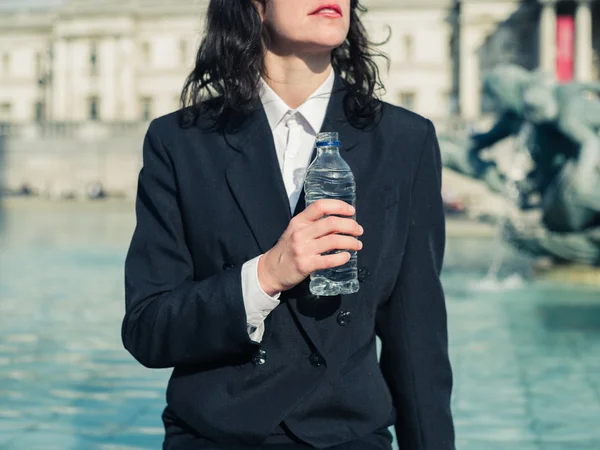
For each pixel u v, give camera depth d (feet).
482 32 230.48
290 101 8.40
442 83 239.30
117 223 125.80
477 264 68.90
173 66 256.73
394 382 8.09
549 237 55.06
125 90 256.93
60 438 19.43
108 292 49.42
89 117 260.42
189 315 7.23
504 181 55.47
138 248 8.04
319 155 7.54
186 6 253.85
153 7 256.11
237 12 8.21
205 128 8.22
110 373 27.04
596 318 39.75
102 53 258.57
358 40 9.13
